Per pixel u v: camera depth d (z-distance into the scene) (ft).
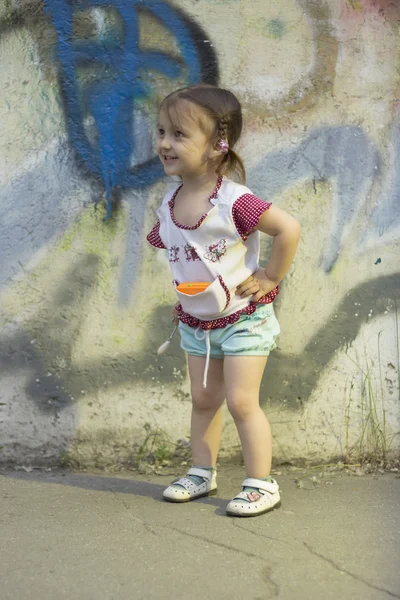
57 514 8.84
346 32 10.50
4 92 10.29
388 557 7.60
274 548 7.82
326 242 10.63
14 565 7.38
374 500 9.47
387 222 10.72
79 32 10.29
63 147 10.36
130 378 10.65
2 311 10.50
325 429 10.83
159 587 6.93
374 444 10.85
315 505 9.27
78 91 10.32
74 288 10.49
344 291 10.71
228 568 7.32
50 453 10.69
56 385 10.61
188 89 8.90
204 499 9.55
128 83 10.36
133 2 10.26
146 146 10.42
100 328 10.55
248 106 10.43
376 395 10.84
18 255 10.43
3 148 10.34
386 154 10.68
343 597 6.74
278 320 10.66
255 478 9.14
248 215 8.73
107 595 6.78
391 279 10.78
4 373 10.57
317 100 10.51
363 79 10.57
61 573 7.21
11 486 9.90
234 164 9.32
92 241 10.44
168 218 9.30
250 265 9.16
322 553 7.69
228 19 10.35
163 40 10.33
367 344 10.79
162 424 10.72
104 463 10.73
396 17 10.59
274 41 10.41
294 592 6.83
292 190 10.54
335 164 10.59
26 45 10.26
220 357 9.52
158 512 8.97
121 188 10.42
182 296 9.12
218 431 9.80
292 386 10.74
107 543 7.93
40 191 10.37
